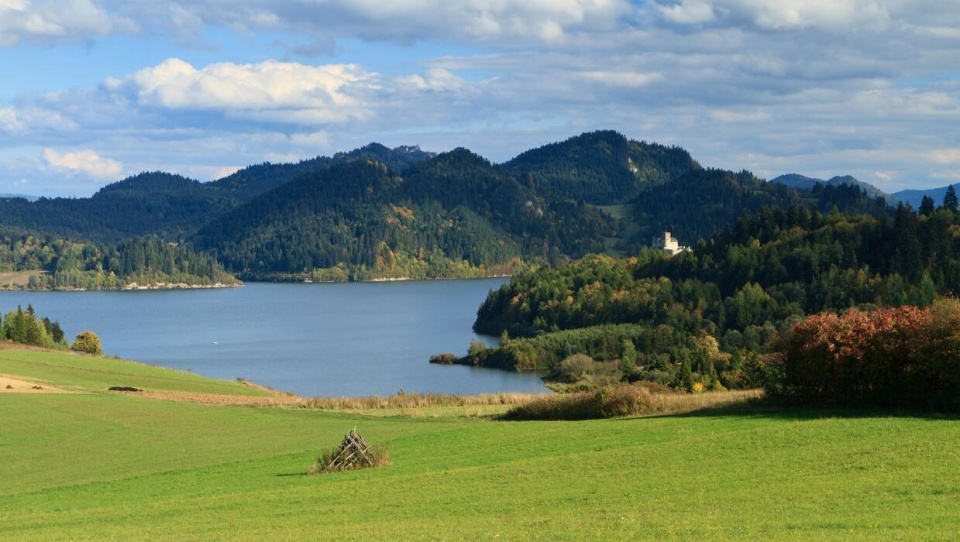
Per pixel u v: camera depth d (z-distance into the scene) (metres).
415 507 33.09
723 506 29.41
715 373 120.00
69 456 54.59
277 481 42.38
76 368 111.44
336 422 66.50
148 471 49.09
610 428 52.22
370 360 193.62
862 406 54.88
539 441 49.31
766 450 39.16
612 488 34.12
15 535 31.92
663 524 27.03
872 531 24.22
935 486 29.94
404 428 61.84
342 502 35.16
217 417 69.06
